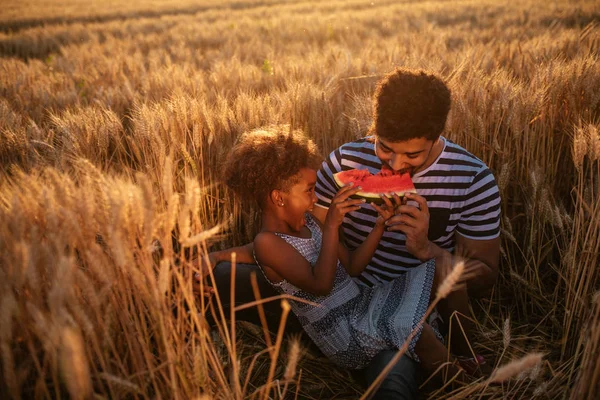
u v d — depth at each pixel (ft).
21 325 4.51
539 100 9.51
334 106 12.91
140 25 58.54
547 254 9.69
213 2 108.17
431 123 6.10
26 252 3.96
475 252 7.64
